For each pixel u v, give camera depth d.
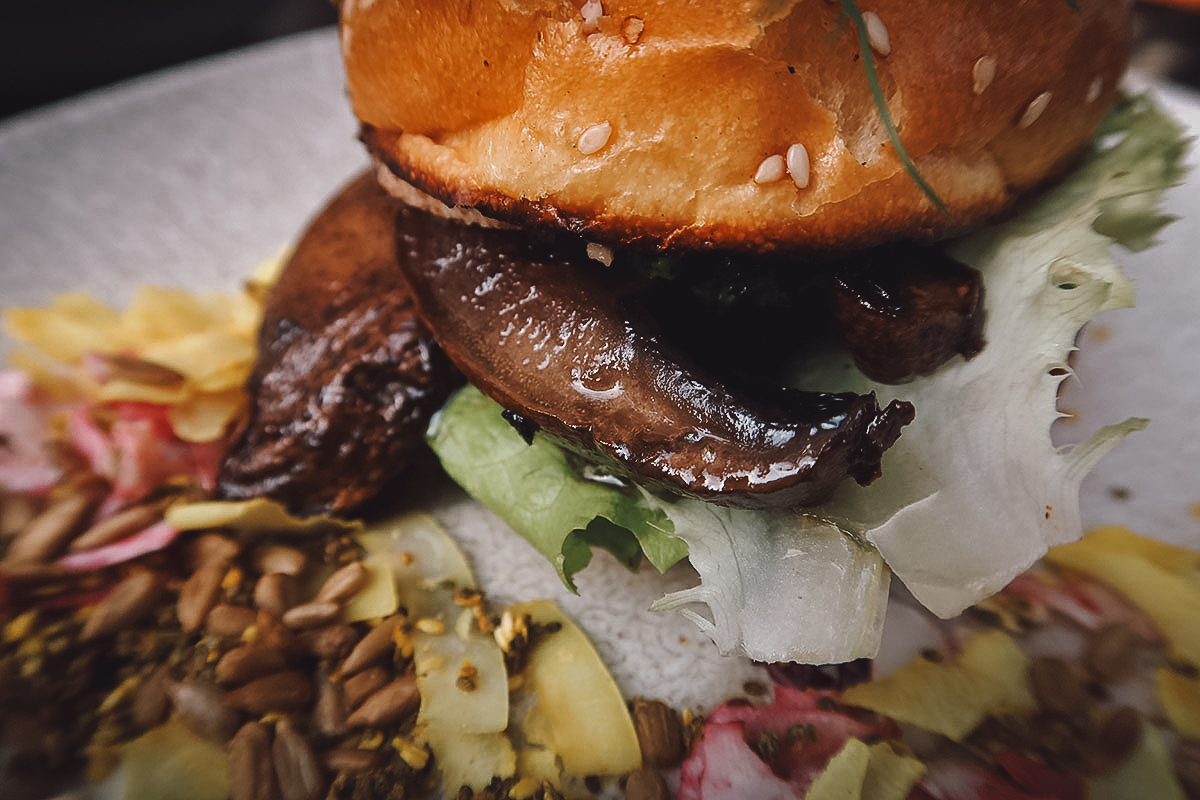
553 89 0.08
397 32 0.08
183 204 0.17
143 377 0.12
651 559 0.09
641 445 0.08
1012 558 0.08
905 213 0.08
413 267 0.10
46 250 0.15
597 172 0.07
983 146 0.08
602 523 0.10
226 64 0.19
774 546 0.09
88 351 0.13
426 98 0.08
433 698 0.09
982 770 0.08
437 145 0.09
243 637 0.10
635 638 0.10
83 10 0.26
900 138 0.07
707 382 0.08
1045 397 0.08
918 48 0.07
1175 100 0.15
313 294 0.11
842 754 0.08
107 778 0.09
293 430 0.11
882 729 0.09
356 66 0.09
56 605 0.10
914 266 0.08
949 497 0.08
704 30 0.07
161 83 0.18
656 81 0.07
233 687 0.09
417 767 0.08
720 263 0.08
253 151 0.18
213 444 0.12
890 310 0.08
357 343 0.11
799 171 0.07
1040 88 0.08
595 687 0.09
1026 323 0.08
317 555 0.11
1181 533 0.11
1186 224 0.14
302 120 0.18
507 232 0.09
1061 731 0.09
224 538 0.11
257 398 0.11
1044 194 0.09
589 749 0.09
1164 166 0.09
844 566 0.08
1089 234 0.08
